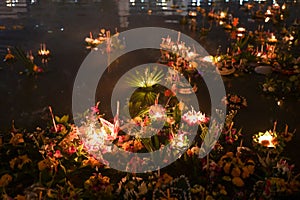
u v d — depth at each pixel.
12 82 6.59
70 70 7.14
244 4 13.84
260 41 8.70
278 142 4.48
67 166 4.10
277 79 6.61
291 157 4.35
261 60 7.45
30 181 3.95
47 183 3.78
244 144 4.63
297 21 10.84
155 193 3.64
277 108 5.57
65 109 5.57
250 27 10.34
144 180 3.93
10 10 13.07
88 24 10.88
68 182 3.77
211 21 11.09
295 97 5.90
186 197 3.62
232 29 9.98
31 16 12.05
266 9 12.88
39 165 3.96
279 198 3.60
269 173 3.88
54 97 5.98
